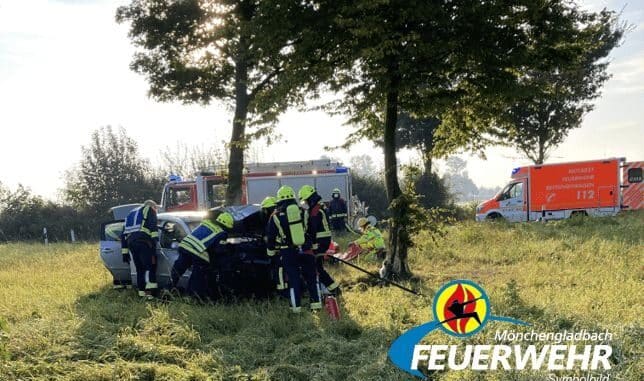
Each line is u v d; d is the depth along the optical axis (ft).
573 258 38.17
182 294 32.40
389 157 36.52
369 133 40.40
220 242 30.01
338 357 19.95
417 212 35.55
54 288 36.17
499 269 37.06
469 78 34.68
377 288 31.04
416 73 33.19
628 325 20.57
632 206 72.59
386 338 20.92
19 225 102.27
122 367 19.13
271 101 35.76
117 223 37.58
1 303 31.73
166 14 59.06
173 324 23.89
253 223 31.99
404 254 35.60
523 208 75.72
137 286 35.06
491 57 32.45
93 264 48.24
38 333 23.00
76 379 18.65
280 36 35.01
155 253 32.81
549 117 94.48
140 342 21.63
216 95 64.18
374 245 41.19
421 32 32.60
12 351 21.12
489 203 77.92
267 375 18.62
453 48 31.99
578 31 33.58
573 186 74.02
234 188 62.80
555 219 74.49
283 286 29.58
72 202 107.76
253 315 25.86
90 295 33.94
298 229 26.71
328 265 40.19
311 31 33.40
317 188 72.69
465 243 48.03
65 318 26.18
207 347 21.80
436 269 38.47
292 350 20.63
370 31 31.37
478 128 39.45
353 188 107.04
